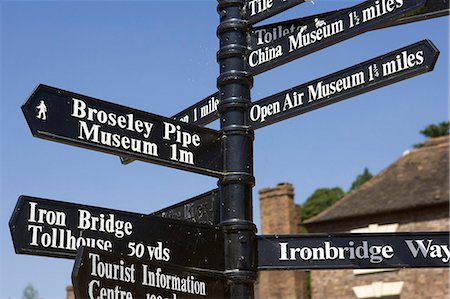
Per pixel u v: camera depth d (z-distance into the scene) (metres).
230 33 5.80
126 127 5.07
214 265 5.23
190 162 5.36
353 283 23.22
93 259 4.32
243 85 5.72
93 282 4.28
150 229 4.97
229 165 5.51
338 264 5.26
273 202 27.56
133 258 4.58
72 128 4.79
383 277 22.66
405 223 22.30
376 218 22.84
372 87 5.11
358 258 5.25
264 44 5.69
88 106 4.90
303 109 5.41
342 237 5.32
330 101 5.29
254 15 5.75
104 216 4.77
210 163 5.47
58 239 4.52
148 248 4.92
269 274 26.91
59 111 4.75
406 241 5.23
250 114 5.67
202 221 5.67
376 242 5.27
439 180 22.84
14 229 4.37
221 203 5.47
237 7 5.86
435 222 21.80
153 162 5.18
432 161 24.00
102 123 4.95
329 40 5.29
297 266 5.30
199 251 5.18
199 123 6.11
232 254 5.28
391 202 22.75
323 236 5.34
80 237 4.62
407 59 4.98
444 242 5.21
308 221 24.05
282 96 5.55
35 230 4.45
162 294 4.73
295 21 5.54
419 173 23.69
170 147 5.28
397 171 24.30
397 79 5.00
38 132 4.61
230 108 5.64
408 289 22.06
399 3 4.95
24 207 4.44
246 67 5.75
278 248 5.36
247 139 5.60
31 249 4.41
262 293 26.86
